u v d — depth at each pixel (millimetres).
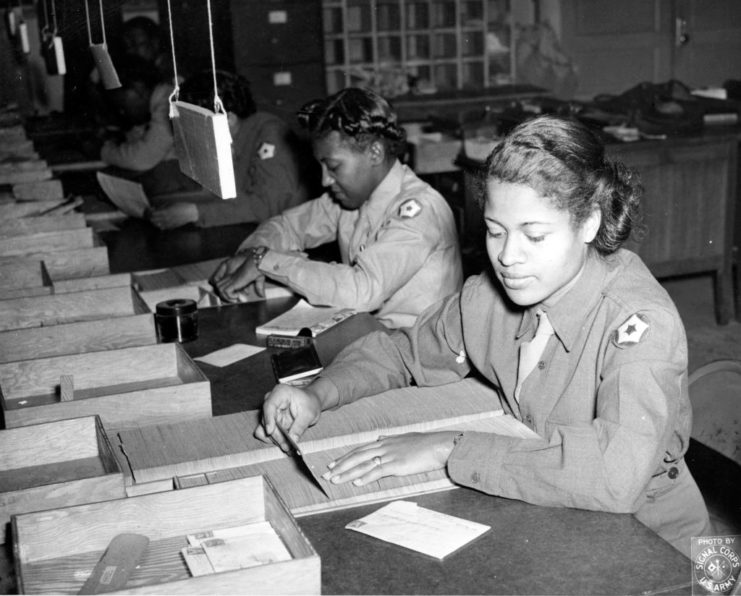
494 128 4773
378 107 2203
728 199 4164
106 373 1679
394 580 1020
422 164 4762
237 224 3439
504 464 1202
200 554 1021
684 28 8078
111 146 4246
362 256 2219
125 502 1065
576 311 1336
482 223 1424
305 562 904
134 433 1418
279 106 6785
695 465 1583
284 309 2254
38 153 4750
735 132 4086
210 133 1332
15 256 2543
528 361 1412
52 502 1154
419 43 7934
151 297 2307
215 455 1324
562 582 1005
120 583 976
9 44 4852
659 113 4258
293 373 1721
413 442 1283
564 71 7805
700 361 3887
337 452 1339
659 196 4062
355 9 7602
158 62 4277
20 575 953
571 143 1184
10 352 1806
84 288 2264
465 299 1545
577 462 1162
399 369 1598
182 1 5090
